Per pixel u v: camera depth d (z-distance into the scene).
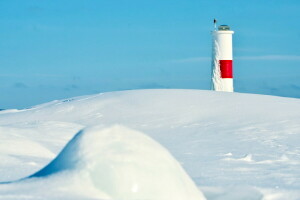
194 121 19.91
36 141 12.66
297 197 8.41
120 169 6.64
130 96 24.48
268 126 18.30
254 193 8.68
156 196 6.54
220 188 8.95
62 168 7.02
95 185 6.58
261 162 11.92
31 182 6.86
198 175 10.19
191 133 17.88
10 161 9.90
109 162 6.71
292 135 16.72
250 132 17.39
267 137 16.42
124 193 6.48
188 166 11.34
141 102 23.22
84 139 7.16
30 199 6.23
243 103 21.95
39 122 16.84
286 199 8.33
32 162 9.98
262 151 13.80
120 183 6.54
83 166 6.77
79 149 7.05
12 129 13.47
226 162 11.91
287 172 10.59
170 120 20.30
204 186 9.05
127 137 7.18
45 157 11.08
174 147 14.97
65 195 6.35
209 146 14.99
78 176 6.69
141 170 6.71
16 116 24.34
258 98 22.95
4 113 25.95
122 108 22.77
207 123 19.41
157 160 6.97
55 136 14.07
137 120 20.77
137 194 6.50
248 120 19.38
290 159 12.44
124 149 6.93
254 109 20.98
